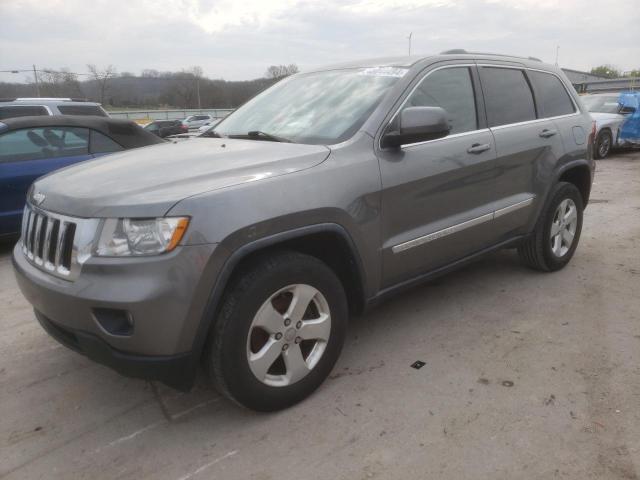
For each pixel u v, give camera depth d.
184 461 2.38
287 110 3.47
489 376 2.98
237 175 2.49
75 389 2.99
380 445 2.43
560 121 4.39
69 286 2.31
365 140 2.94
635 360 3.11
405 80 3.25
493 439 2.45
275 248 2.62
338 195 2.69
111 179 2.55
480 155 3.53
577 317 3.72
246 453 2.41
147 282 2.18
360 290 2.94
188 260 2.21
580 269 4.71
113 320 2.27
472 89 3.69
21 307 4.19
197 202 2.26
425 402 2.75
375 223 2.90
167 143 3.52
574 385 2.87
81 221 2.33
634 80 26.88
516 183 3.92
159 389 2.97
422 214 3.20
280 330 2.57
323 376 2.82
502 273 4.62
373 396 2.81
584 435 2.45
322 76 3.70
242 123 3.63
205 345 2.44
